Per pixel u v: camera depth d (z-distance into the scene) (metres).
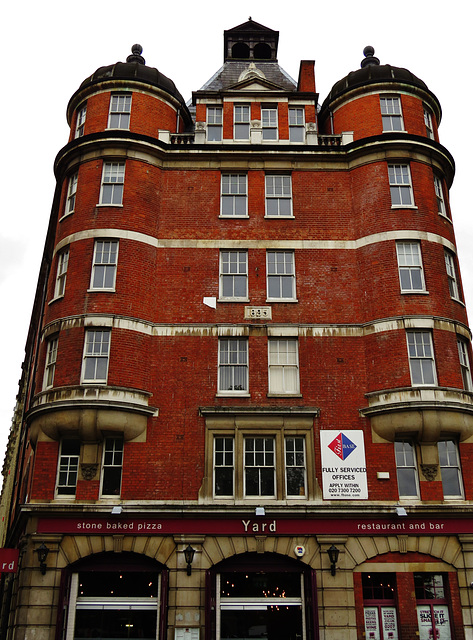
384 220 23.88
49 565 19.38
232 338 22.89
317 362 22.47
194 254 24.00
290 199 25.20
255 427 21.44
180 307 23.17
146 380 21.94
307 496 20.64
